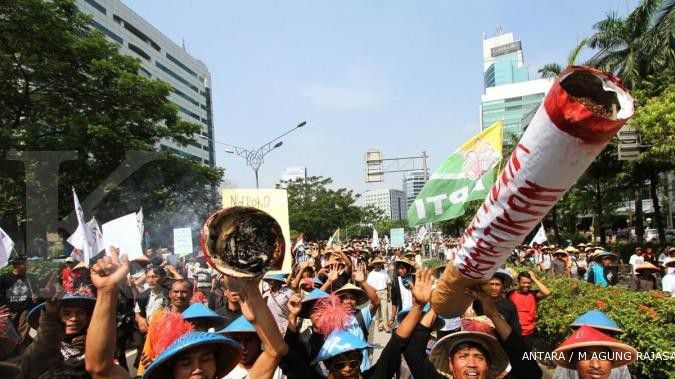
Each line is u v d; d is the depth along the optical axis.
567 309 7.31
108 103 19.70
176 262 9.08
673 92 17.23
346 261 8.39
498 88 75.62
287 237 7.04
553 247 19.02
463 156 7.36
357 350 3.37
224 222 2.39
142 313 6.79
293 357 3.31
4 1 16.50
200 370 2.66
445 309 2.79
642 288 9.54
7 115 17.95
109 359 2.51
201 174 18.98
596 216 32.16
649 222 45.59
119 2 70.44
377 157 21.91
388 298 11.41
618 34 22.69
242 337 3.70
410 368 3.19
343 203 53.59
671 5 20.39
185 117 87.75
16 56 18.30
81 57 19.09
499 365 3.26
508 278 5.07
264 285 6.40
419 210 7.50
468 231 2.15
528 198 1.67
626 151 14.12
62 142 16.73
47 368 3.41
